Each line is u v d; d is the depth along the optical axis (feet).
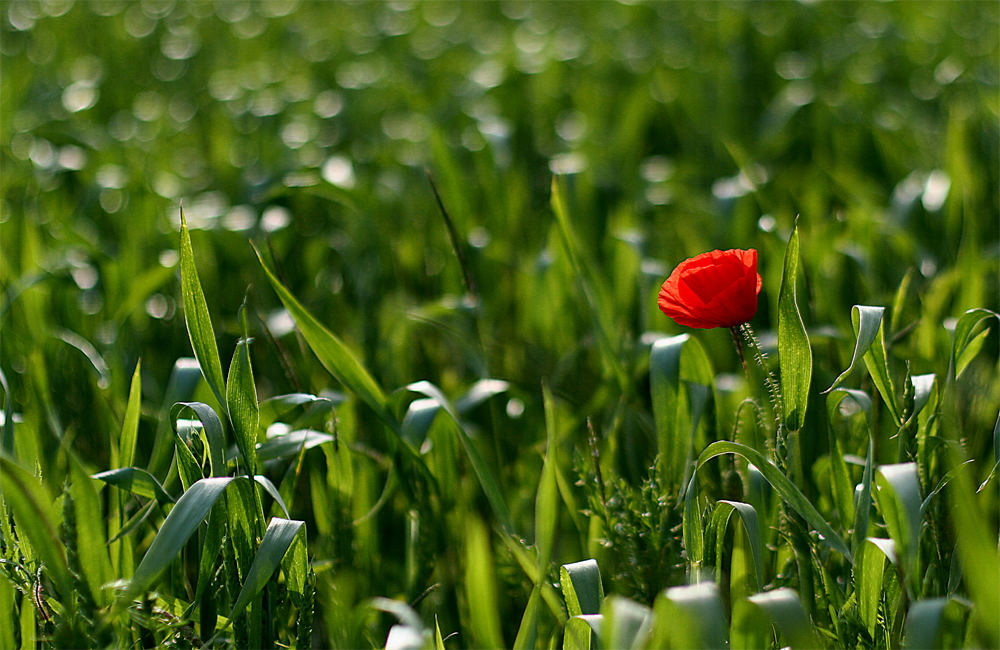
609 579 6.70
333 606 6.68
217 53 20.18
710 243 8.86
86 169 11.02
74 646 6.15
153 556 6.11
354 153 12.50
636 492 6.82
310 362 7.46
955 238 8.14
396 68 16.96
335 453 6.79
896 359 7.11
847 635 6.30
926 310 7.12
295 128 13.05
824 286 7.45
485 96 13.88
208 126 14.55
